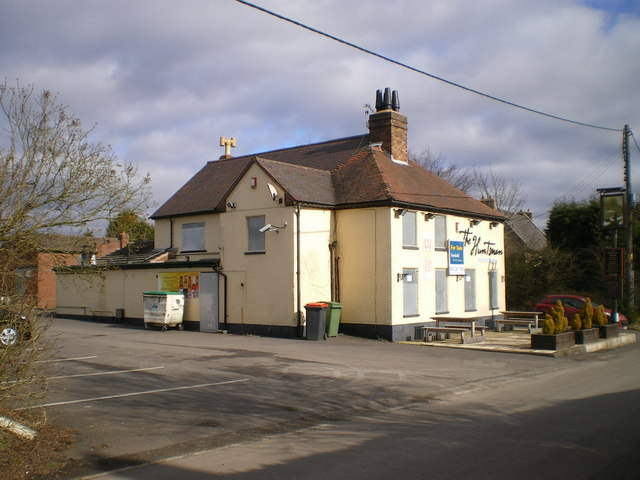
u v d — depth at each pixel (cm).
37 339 794
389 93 2745
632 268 3366
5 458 722
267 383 1271
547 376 1441
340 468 711
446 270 2498
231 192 2373
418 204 2294
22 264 880
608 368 1585
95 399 1086
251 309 2281
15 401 838
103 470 713
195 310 2469
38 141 969
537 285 3622
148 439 845
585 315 2136
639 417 979
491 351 1903
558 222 3956
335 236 2325
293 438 859
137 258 2794
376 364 1566
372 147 2628
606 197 2762
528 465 712
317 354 1734
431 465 717
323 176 2481
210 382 1273
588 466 709
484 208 2852
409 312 2253
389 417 994
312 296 2222
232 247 2356
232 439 852
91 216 1071
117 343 1941
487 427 914
